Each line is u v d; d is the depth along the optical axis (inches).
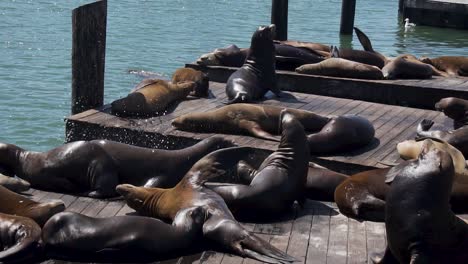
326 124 546.0
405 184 341.4
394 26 1704.0
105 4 629.9
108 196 459.5
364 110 668.7
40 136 743.1
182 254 377.7
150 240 367.2
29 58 1127.0
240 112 570.3
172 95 655.8
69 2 1935.3
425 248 338.0
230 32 1537.9
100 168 461.1
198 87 693.9
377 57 840.3
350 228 421.1
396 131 595.5
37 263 366.3
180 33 1488.7
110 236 364.8
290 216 439.2
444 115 660.7
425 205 336.8
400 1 1892.2
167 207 413.4
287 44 837.8
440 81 754.8
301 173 444.5
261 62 687.7
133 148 479.2
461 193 438.0
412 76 773.3
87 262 368.8
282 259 370.0
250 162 526.9
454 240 343.3
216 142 495.5
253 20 1763.0
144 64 1130.7
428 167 338.3
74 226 368.2
